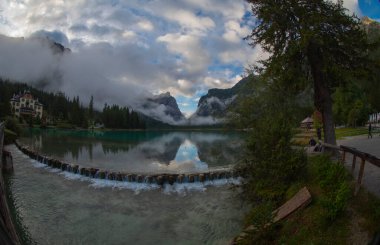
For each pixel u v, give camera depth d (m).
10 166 29.25
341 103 53.47
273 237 9.73
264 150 14.05
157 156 44.75
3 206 11.23
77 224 15.19
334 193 9.34
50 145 55.88
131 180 24.98
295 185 12.63
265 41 16.05
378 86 49.56
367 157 8.59
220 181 24.66
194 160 39.62
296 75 15.96
